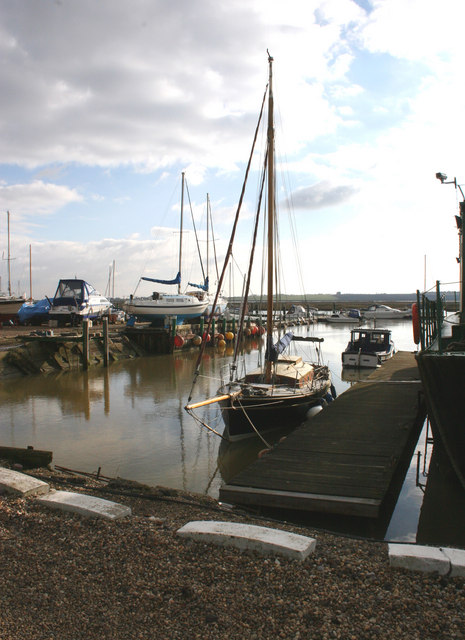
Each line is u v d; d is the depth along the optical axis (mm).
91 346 28406
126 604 3707
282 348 15852
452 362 7637
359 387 14008
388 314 71750
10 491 5801
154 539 4566
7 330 32812
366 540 4742
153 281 41281
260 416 13000
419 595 3623
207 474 10734
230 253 13977
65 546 4574
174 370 26438
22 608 3680
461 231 11914
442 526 7434
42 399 18516
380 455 8219
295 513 7047
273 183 14867
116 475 10555
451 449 7922
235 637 3311
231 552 4312
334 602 3596
